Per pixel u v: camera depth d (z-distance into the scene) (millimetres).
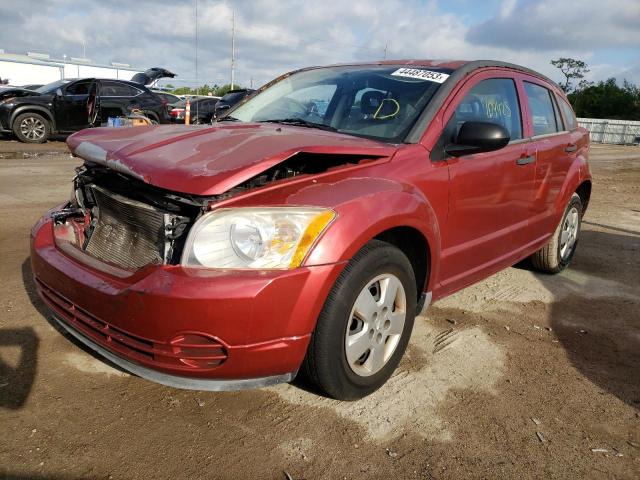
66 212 3037
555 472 2318
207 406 2617
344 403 2709
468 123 3037
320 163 2756
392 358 2838
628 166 17844
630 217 8164
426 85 3369
